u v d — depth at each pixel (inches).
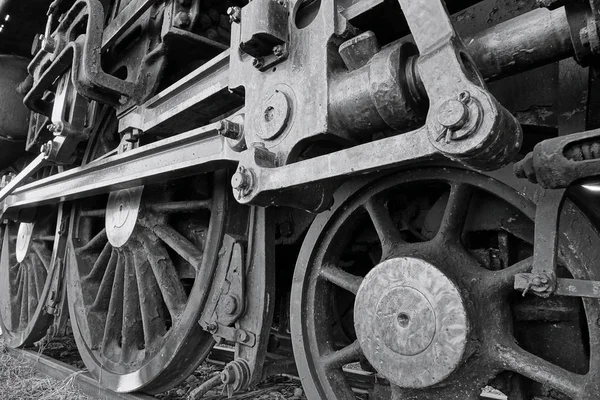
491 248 60.1
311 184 54.5
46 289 144.6
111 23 101.5
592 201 51.3
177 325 92.0
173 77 101.8
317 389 66.4
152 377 92.7
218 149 68.6
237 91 66.8
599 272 44.8
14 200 148.7
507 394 56.1
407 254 58.4
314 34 55.1
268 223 81.5
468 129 38.5
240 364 77.0
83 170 107.9
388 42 59.7
